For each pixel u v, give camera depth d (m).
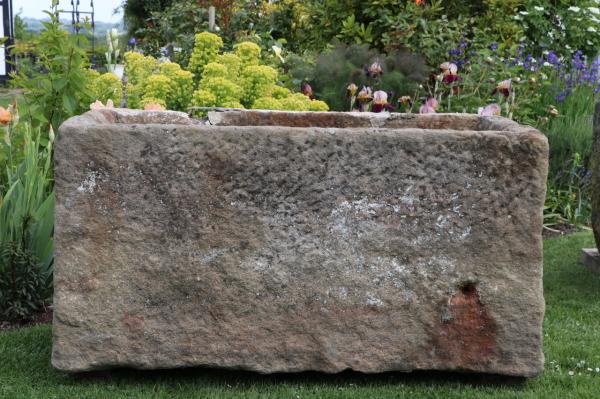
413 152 2.80
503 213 2.84
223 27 9.30
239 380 3.03
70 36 4.62
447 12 8.17
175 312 2.83
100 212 2.77
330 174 2.80
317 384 3.00
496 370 2.90
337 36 7.87
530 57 7.30
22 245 3.86
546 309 4.12
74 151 2.74
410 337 2.88
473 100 6.32
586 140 6.43
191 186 2.79
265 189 2.80
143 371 3.08
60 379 2.99
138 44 11.24
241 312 2.84
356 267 2.84
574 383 3.05
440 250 2.85
